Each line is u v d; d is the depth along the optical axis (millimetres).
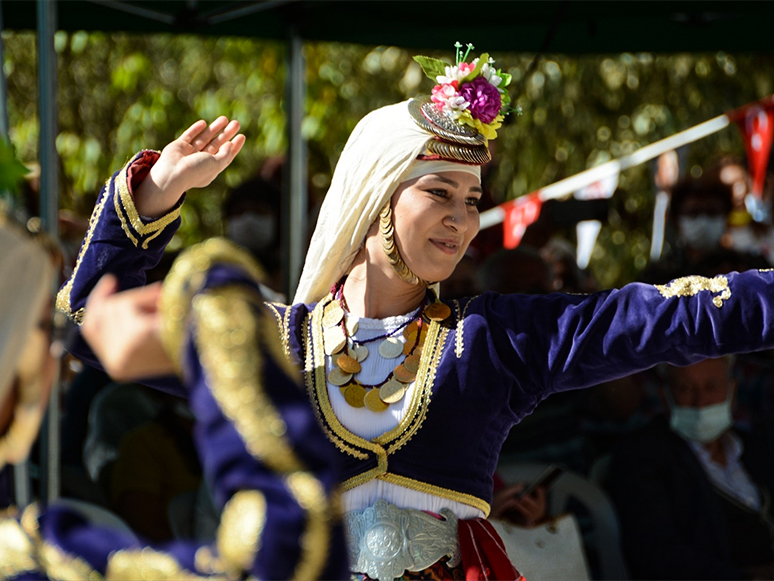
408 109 6652
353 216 6613
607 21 14836
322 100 22391
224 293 3443
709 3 14320
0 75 11023
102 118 22562
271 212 15336
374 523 6020
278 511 3166
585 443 12352
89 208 21562
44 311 3809
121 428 11516
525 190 22094
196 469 11453
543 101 21984
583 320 6305
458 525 6176
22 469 9906
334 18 14633
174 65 23125
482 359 6324
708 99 22266
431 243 6551
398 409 6242
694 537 11461
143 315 3590
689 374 11969
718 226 14648
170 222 7012
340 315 6605
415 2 14391
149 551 3557
